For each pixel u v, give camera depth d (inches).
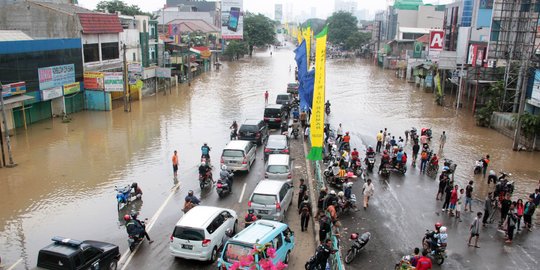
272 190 704.4
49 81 1425.9
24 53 1310.3
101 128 1366.9
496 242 654.5
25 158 1039.0
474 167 1041.5
